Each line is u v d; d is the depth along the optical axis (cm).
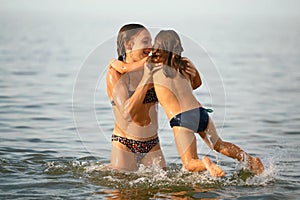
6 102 2069
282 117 1892
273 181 1077
